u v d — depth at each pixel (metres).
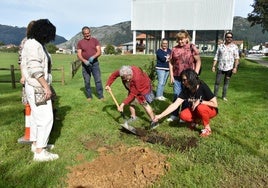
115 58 30.64
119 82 11.52
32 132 4.07
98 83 7.68
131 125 5.49
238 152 4.22
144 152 4.04
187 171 3.62
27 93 3.73
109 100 7.71
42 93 3.69
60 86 10.72
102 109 6.69
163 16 38.06
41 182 3.37
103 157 3.99
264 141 4.70
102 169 3.65
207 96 4.81
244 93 9.10
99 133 5.01
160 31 40.84
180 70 5.66
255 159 3.99
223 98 7.89
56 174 3.54
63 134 4.94
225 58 7.45
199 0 35.84
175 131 5.17
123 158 3.94
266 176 3.57
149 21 39.09
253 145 4.52
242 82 12.16
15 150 4.25
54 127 5.27
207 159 3.98
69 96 8.20
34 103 3.71
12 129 5.18
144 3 38.72
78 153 4.18
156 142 4.60
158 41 41.94
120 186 3.29
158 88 7.63
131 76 4.84
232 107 6.98
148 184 3.33
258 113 6.41
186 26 37.25
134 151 4.14
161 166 3.70
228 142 4.62
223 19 35.50
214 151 4.21
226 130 5.25
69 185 3.33
